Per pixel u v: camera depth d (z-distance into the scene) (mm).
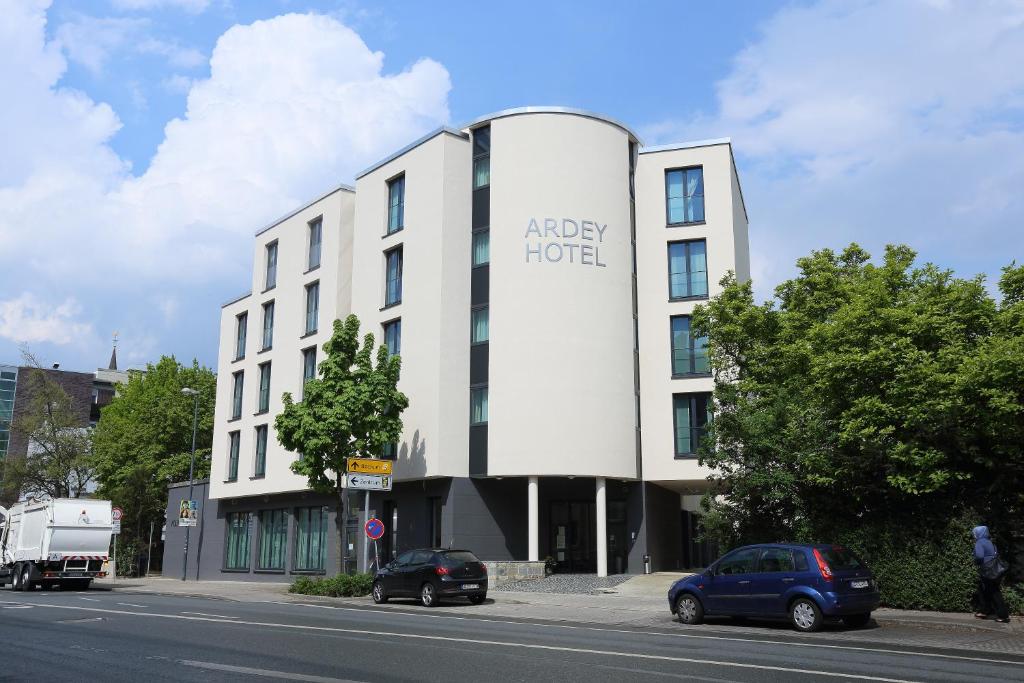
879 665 10570
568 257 29453
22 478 54281
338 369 27859
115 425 54562
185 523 38875
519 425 28484
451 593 20906
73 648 12305
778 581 15242
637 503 30266
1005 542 16734
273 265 41062
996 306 17125
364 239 34031
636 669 10125
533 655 11391
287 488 36250
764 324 21812
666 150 32625
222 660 10938
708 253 31406
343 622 16578
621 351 29875
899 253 19750
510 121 30578
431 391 29547
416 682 9172
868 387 17422
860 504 19125
